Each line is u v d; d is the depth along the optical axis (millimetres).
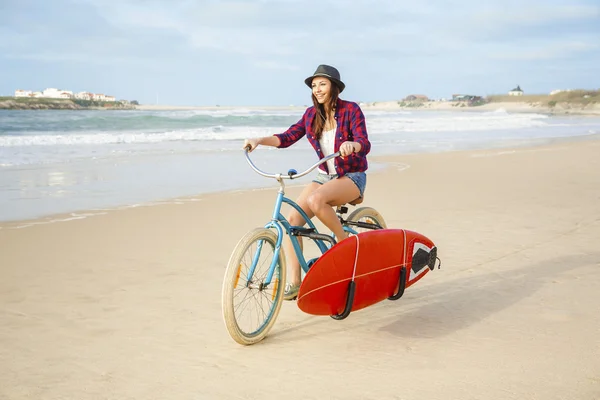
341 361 3584
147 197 9625
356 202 4320
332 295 3838
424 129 34156
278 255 4012
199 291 4969
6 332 4027
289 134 4383
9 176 11758
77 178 11680
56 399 3090
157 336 3992
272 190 10602
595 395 3076
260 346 3848
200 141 22156
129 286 5074
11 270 5492
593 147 20344
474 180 11859
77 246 6402
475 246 6504
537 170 13555
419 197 9758
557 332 4012
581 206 8891
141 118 36438
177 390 3193
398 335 4023
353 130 4074
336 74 4035
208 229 7309
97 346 3811
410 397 3084
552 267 5648
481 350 3725
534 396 3070
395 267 4141
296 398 3090
